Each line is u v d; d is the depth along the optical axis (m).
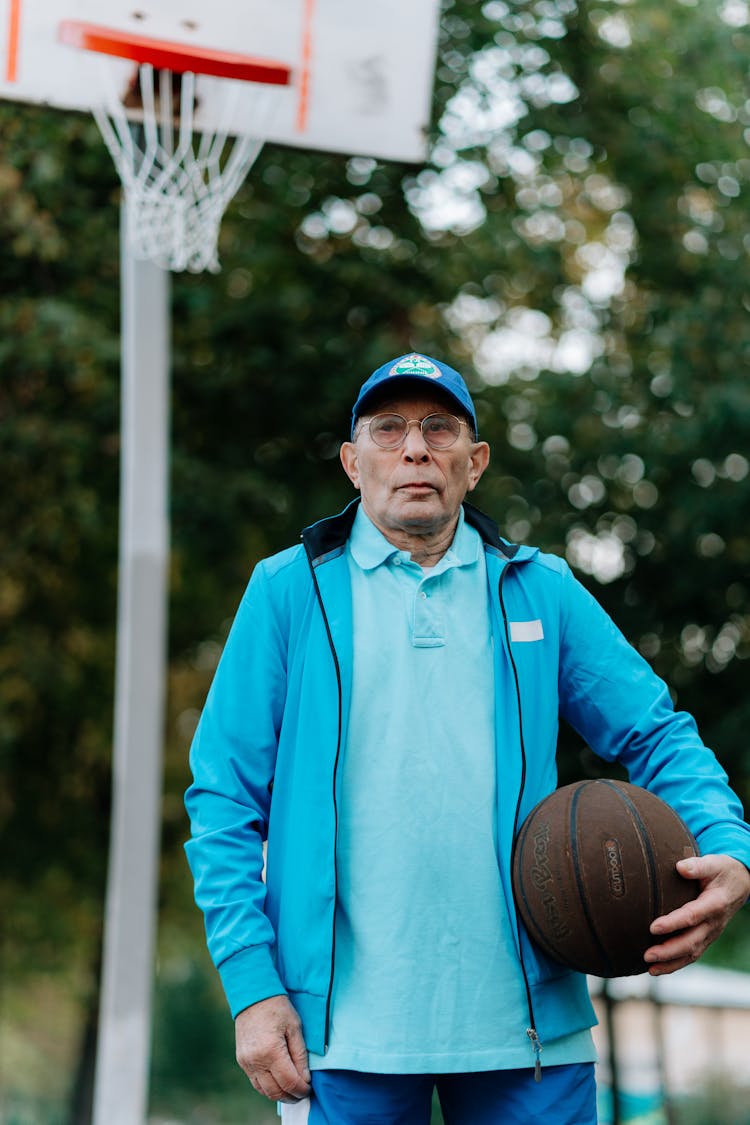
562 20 10.92
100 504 11.35
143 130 6.89
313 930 2.86
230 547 11.34
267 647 3.03
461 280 10.95
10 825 12.77
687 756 3.06
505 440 11.18
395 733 2.91
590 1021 2.93
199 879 2.95
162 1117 21.98
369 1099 2.82
